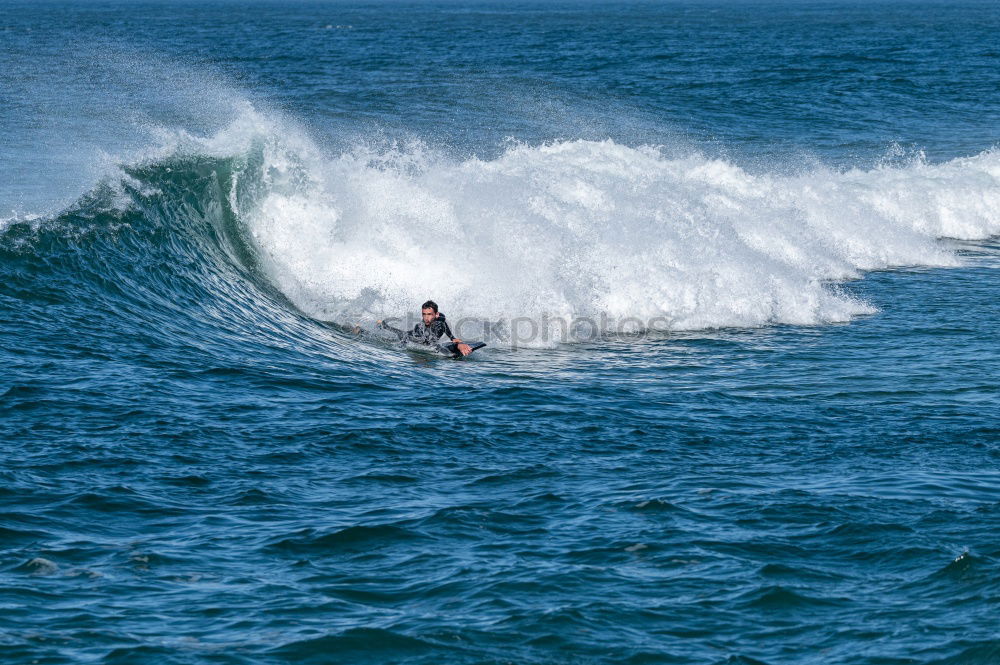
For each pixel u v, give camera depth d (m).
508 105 196.00
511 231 82.38
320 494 42.03
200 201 78.88
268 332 68.50
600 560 36.09
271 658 29.12
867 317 80.31
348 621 31.33
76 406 49.56
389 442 48.88
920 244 104.25
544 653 29.89
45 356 55.94
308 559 35.81
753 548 37.16
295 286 78.25
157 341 61.66
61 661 28.44
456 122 175.12
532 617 31.83
